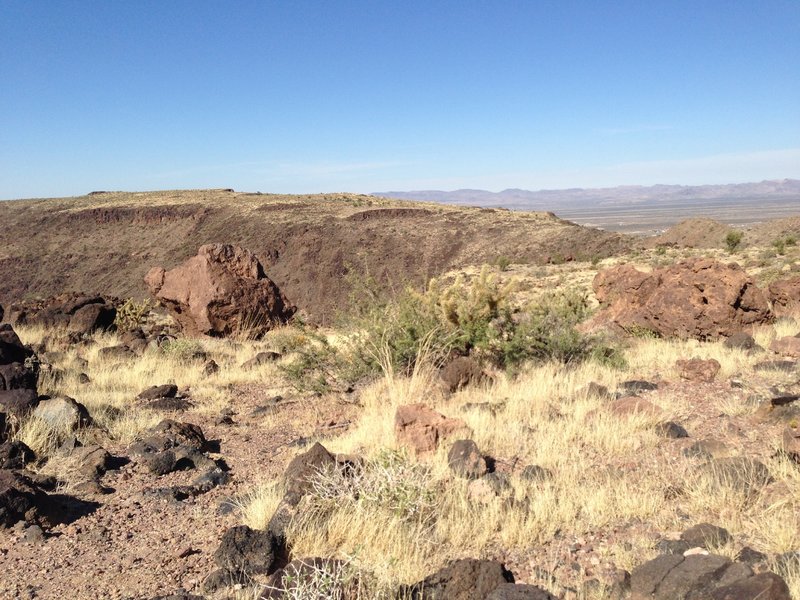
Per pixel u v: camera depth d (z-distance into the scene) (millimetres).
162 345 13102
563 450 5836
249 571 3994
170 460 6301
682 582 3195
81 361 12008
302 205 130250
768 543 3865
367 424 6953
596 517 4422
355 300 9930
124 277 114875
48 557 4480
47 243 125625
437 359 9445
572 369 9344
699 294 11797
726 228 72312
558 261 66750
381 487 4645
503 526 4340
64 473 6172
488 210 128875
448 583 3475
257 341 15695
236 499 5371
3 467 6254
